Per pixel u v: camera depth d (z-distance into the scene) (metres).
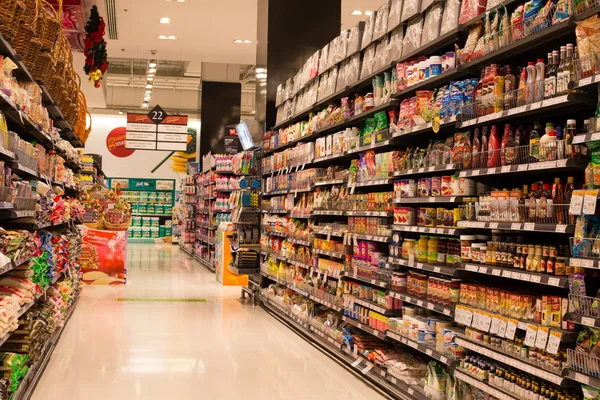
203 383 5.12
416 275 4.82
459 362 4.06
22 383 4.14
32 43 4.33
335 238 6.86
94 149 25.66
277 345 6.66
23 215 4.18
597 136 2.89
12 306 3.69
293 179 7.89
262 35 9.56
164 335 7.04
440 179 4.53
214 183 15.23
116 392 4.81
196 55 15.28
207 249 16.14
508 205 3.67
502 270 3.64
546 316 3.33
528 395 3.40
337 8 9.39
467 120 4.05
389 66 5.23
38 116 4.77
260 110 9.74
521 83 3.62
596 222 3.00
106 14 11.80
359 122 6.23
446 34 4.36
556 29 3.24
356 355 5.60
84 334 6.97
